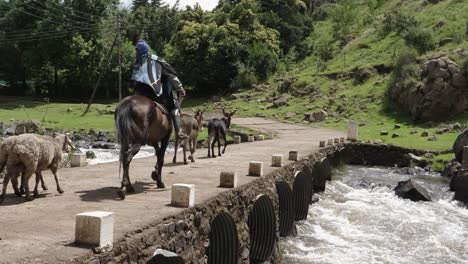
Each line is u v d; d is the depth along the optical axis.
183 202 8.43
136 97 9.45
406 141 29.67
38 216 7.61
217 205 9.45
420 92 36.41
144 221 7.21
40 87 65.94
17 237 6.31
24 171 8.50
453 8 51.28
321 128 36.75
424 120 35.81
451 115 35.25
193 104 56.72
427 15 53.19
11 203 8.58
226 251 9.75
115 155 28.48
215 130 18.59
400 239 14.11
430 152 26.77
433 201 18.92
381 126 36.12
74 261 5.41
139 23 76.00
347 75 49.19
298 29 66.44
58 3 58.62
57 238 6.27
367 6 69.31
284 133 32.66
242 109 49.53
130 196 9.50
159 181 10.66
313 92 48.62
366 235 14.41
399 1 62.97
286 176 15.23
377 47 52.81
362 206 17.75
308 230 14.85
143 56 10.41
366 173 24.73
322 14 77.00
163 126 10.08
